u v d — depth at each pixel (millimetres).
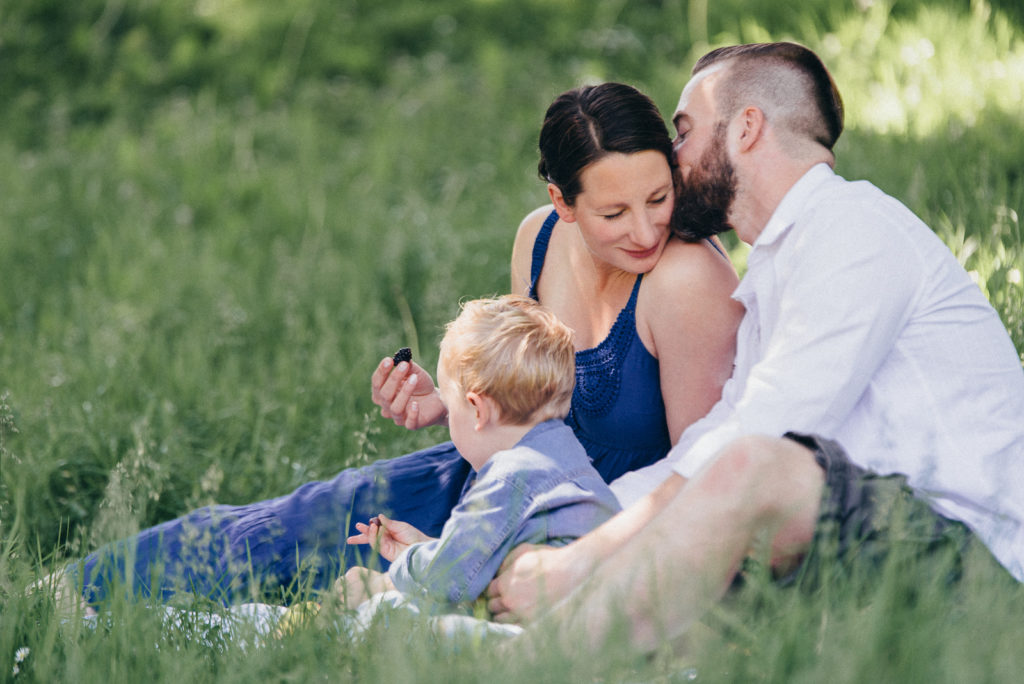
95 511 4926
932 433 3254
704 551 2891
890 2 9617
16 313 7375
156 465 4730
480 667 2787
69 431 5359
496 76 10867
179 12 12898
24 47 12406
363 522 4074
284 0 12844
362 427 5445
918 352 3297
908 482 3191
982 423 3256
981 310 3361
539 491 3434
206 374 6176
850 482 2973
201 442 5559
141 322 7004
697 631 2977
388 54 12133
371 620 3078
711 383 3824
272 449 5328
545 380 3609
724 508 2891
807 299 3268
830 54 9188
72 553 4426
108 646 3096
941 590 2861
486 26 12078
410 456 4242
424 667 2742
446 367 3750
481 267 7129
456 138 10055
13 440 5137
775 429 3211
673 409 3885
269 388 6066
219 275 7891
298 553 3834
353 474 4203
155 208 9203
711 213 3605
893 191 6461
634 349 3896
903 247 3291
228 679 2883
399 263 7328
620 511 3562
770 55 3516
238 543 3955
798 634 2670
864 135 7527
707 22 10812
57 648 3229
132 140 10680
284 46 12273
